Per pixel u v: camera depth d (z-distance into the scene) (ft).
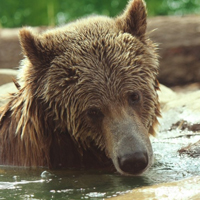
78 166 35.04
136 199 24.16
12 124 36.83
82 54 32.35
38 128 34.01
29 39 33.30
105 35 33.42
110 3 120.98
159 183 27.84
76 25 34.91
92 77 31.63
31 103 33.73
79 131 33.09
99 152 34.50
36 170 33.94
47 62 33.12
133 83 32.01
